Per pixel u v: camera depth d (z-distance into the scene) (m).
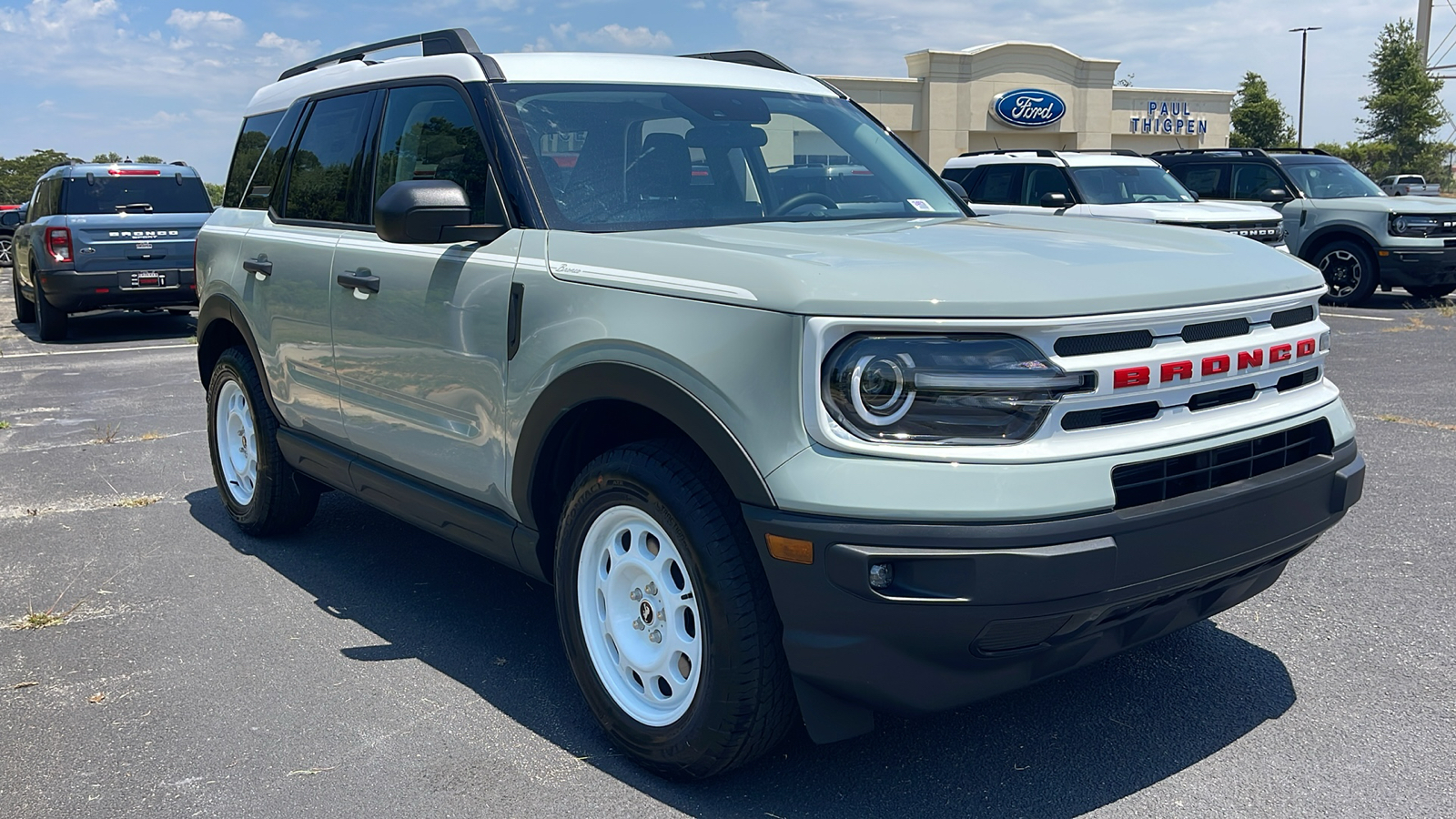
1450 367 9.02
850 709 2.69
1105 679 3.46
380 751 3.12
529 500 3.20
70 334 13.55
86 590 4.49
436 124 3.74
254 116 5.26
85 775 3.00
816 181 3.86
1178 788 2.81
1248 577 2.86
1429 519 4.95
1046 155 12.41
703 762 2.77
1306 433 2.93
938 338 2.40
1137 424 2.54
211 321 5.15
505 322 3.20
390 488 3.92
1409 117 51.91
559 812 2.78
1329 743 3.02
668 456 2.78
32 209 14.39
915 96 38.19
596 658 3.06
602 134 3.54
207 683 3.58
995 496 2.34
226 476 5.27
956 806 2.76
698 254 2.75
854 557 2.36
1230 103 44.78
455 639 3.94
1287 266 3.03
